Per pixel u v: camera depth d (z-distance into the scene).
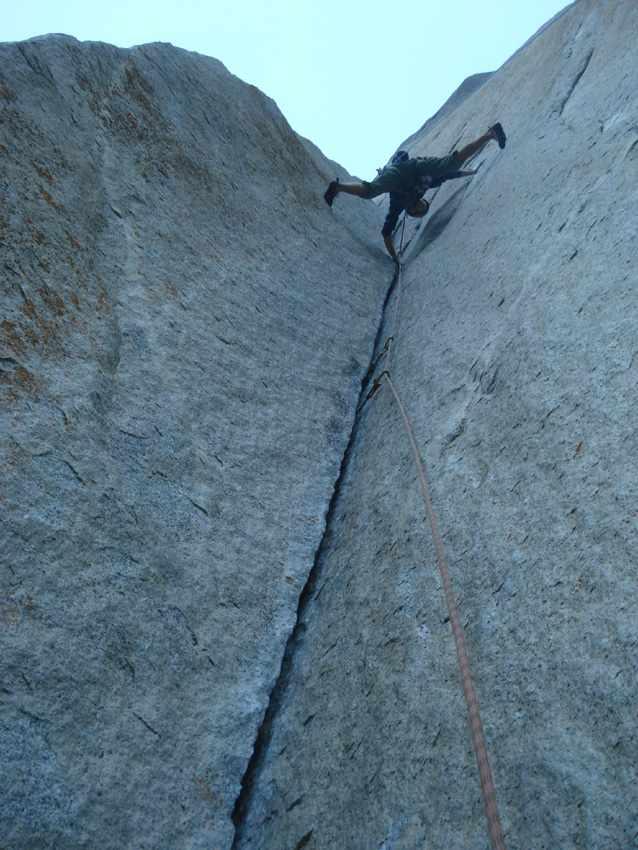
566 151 3.53
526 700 1.56
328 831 1.66
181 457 2.49
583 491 1.85
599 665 1.50
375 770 1.69
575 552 1.74
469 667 1.67
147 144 3.69
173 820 1.71
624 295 2.23
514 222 3.49
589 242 2.62
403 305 4.09
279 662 2.17
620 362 2.05
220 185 4.08
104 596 1.97
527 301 2.70
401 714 1.76
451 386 2.77
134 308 2.83
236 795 1.85
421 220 5.72
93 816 1.61
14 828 1.50
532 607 1.73
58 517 2.02
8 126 2.82
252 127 5.02
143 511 2.24
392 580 2.14
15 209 2.60
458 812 1.48
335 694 1.96
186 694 1.94
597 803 1.31
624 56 3.74
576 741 1.42
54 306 2.50
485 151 5.34
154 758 1.78
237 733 1.95
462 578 1.96
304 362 3.42
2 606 1.77
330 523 2.67
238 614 2.21
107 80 3.71
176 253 3.30
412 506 2.35
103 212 3.07
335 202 5.70
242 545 2.40
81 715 1.74
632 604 1.54
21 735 1.62
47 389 2.26
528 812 1.39
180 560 2.21
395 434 2.83
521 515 1.97
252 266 3.77
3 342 2.23
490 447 2.28
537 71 5.45
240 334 3.24
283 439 2.91
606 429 1.93
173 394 2.67
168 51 4.53
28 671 1.72
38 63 3.26
